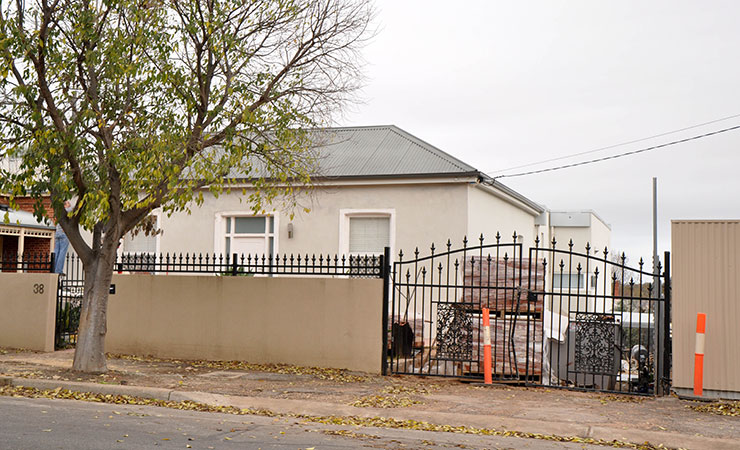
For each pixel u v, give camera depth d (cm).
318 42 1234
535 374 1178
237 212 1978
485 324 1134
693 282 1036
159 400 976
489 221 2012
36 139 1016
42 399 945
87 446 651
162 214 2050
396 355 1370
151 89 1139
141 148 1051
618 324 1242
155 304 1386
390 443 732
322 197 1919
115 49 1048
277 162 1219
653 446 785
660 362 1078
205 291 1355
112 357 1356
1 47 971
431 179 1805
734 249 1023
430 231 1823
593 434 820
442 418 880
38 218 1042
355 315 1251
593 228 2916
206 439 709
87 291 1160
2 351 1412
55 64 1045
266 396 997
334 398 989
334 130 2161
